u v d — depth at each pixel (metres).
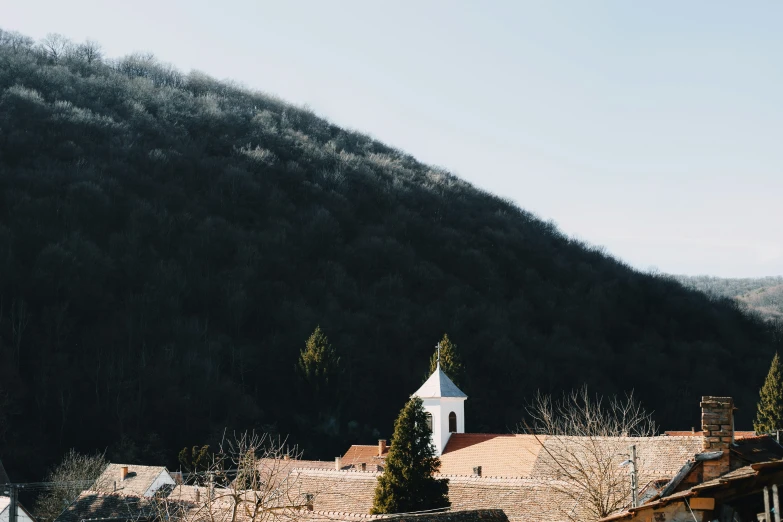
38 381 96.81
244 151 159.62
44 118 135.25
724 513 18.33
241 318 120.44
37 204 112.69
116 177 131.12
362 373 119.19
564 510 39.66
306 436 110.19
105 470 64.88
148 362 103.56
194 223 132.38
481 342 126.38
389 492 50.47
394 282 137.25
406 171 181.12
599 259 167.25
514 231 163.38
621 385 129.00
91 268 107.88
